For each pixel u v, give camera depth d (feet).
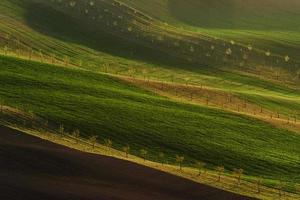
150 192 251.80
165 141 369.91
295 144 421.18
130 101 453.58
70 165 266.36
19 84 432.25
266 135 431.02
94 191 237.45
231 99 543.80
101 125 372.38
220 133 411.95
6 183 226.79
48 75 483.51
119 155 318.86
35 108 375.66
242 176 327.47
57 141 313.12
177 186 269.64
